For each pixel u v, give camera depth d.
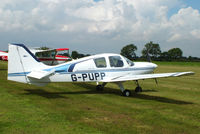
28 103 6.31
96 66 8.41
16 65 7.36
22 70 7.45
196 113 5.82
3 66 22.03
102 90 9.52
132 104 6.75
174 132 4.31
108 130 4.28
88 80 8.34
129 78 8.09
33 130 4.13
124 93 8.22
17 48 7.36
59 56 20.61
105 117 5.18
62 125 4.47
